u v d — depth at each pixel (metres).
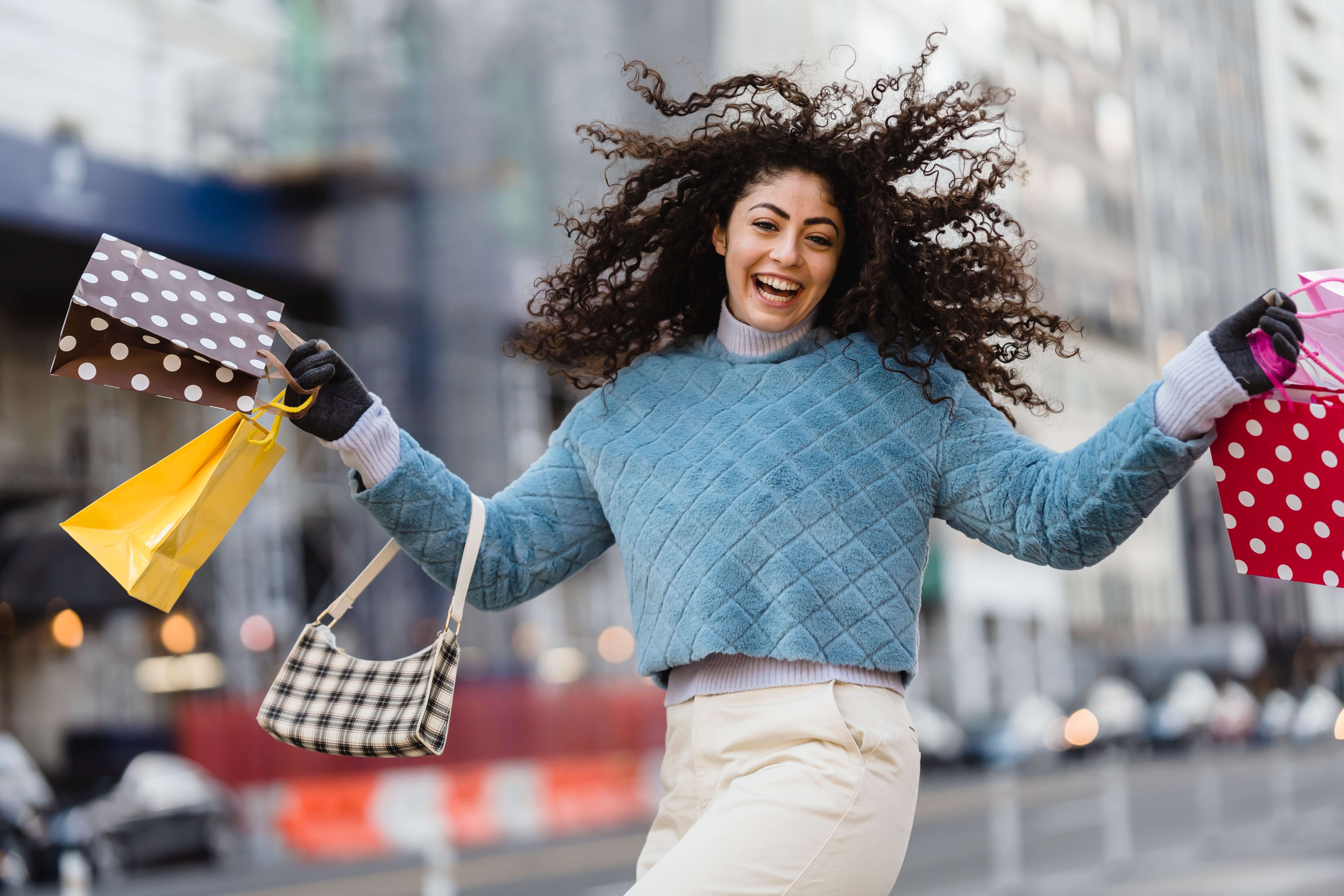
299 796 25.03
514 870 19.28
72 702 30.12
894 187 4.01
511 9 33.72
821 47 44.66
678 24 36.62
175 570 3.64
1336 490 3.45
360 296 32.03
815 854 3.40
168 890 19.12
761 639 3.59
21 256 28.08
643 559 3.82
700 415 3.91
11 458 29.52
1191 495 72.62
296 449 31.83
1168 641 57.47
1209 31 84.88
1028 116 64.25
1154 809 26.02
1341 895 14.27
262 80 30.94
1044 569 60.09
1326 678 73.31
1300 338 3.23
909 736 3.68
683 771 3.76
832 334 3.97
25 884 20.52
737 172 4.10
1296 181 90.38
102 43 28.70
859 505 3.67
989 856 19.19
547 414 36.34
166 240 28.73
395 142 32.25
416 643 31.38
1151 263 74.19
